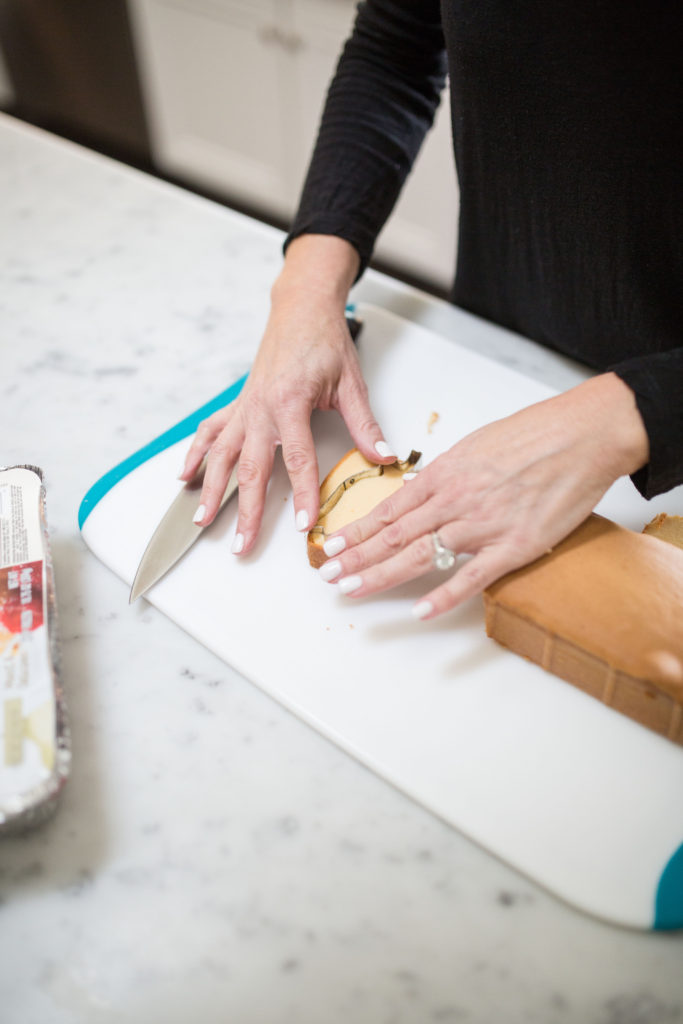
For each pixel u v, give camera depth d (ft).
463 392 2.56
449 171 5.62
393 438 2.41
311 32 5.67
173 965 1.48
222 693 1.87
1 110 8.96
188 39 6.49
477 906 1.54
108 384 2.74
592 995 1.43
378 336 2.76
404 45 2.67
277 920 1.53
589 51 2.02
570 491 1.82
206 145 7.31
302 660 1.88
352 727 1.76
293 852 1.61
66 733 1.59
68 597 2.08
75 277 3.19
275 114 6.47
